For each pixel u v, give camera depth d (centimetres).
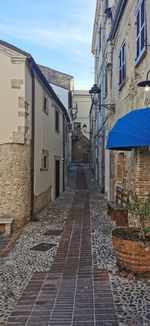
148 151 905
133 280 601
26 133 1126
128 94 1130
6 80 1090
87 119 5328
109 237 947
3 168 1084
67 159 2936
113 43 1595
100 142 2452
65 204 1650
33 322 464
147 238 628
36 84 1312
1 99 1090
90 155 4222
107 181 1892
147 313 478
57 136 1986
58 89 2938
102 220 1203
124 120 795
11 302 533
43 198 1505
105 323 454
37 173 1352
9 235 1005
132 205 664
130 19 1092
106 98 1853
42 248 853
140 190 904
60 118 2127
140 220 632
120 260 628
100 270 668
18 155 1098
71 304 516
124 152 1206
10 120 1091
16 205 1088
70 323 457
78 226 1110
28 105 1157
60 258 764
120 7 1216
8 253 815
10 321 469
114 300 523
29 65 1154
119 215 1104
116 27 1396
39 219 1243
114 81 1552
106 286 582
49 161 1689
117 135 780
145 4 858
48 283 609
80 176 3372
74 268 689
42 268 698
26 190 1149
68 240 928
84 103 5353
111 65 1645
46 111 1571
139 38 934
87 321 461
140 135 722
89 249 830
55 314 486
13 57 1083
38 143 1372
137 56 966
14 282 620
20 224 1097
